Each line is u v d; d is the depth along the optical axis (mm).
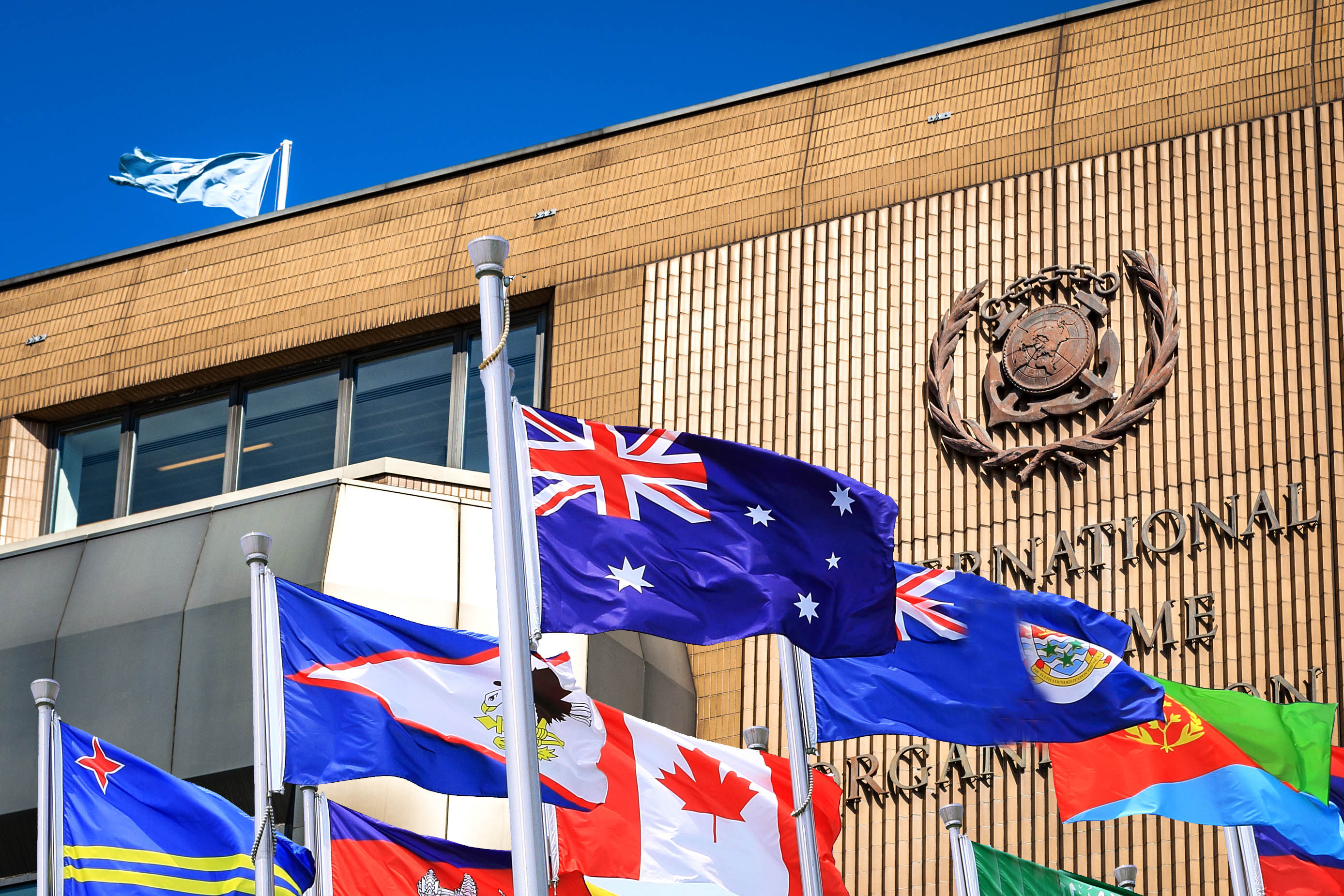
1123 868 17719
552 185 24859
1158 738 15812
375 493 20375
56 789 15008
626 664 20594
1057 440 20922
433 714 14094
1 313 27609
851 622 12672
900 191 22812
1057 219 21812
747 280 23219
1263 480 19812
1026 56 22844
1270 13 21609
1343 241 20266
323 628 14211
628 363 23391
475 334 24781
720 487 12703
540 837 10477
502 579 11000
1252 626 19344
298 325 25359
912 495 21359
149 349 26219
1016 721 14703
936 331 21984
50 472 26672
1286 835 15484
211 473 25594
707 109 24422
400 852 14992
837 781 20484
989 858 16641
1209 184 21156
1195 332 20656
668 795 15125
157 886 14750
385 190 25797
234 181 29078
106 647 20547
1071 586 20250
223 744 19359
